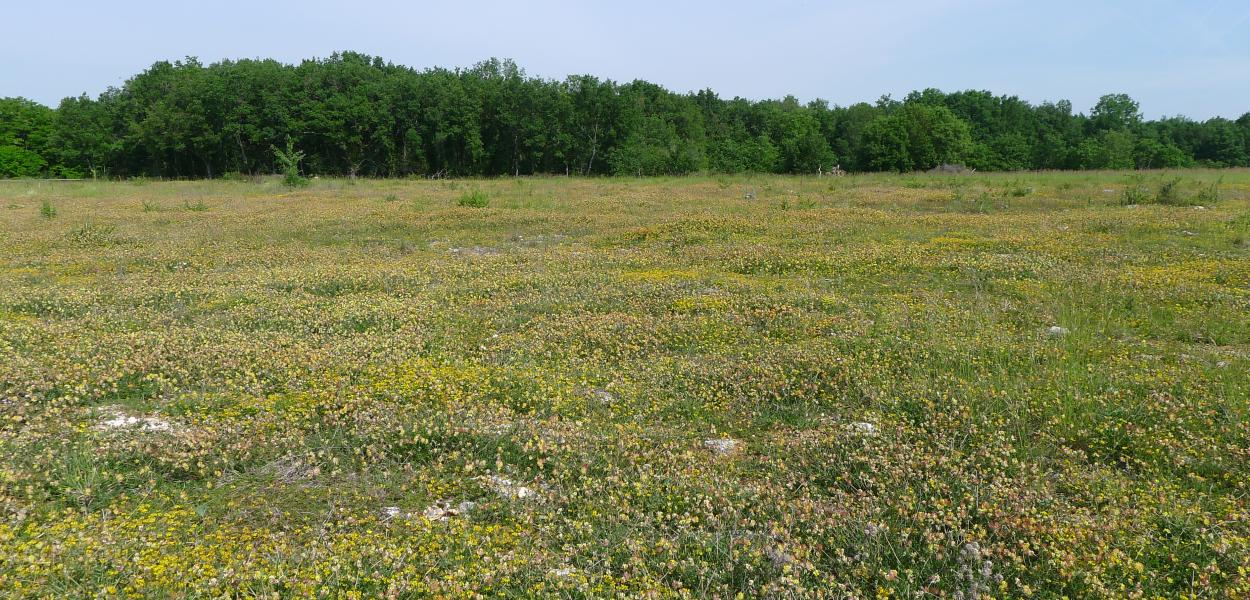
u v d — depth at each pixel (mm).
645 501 5039
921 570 4223
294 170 41344
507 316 9883
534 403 6797
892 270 12594
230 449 5625
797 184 36969
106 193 37938
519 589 4102
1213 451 5547
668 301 10516
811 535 4594
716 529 4691
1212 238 14969
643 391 7105
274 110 63219
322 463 5582
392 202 28641
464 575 4145
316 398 6656
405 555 4328
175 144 64188
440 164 68375
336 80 66875
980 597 3959
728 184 39219
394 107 65625
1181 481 5230
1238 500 4902
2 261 15359
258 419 6168
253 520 4891
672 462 5590
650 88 87812
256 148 66375
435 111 64938
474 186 38938
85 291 11375
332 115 63219
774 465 5555
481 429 5934
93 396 6836
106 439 5711
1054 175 40469
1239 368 7113
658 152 62031
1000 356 7629
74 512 4840
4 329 8789
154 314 9992
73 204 30188
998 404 6348
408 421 6137
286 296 11109
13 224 22188
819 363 7516
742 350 8180
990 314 9508
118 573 4117
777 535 4559
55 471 5230
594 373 7621
